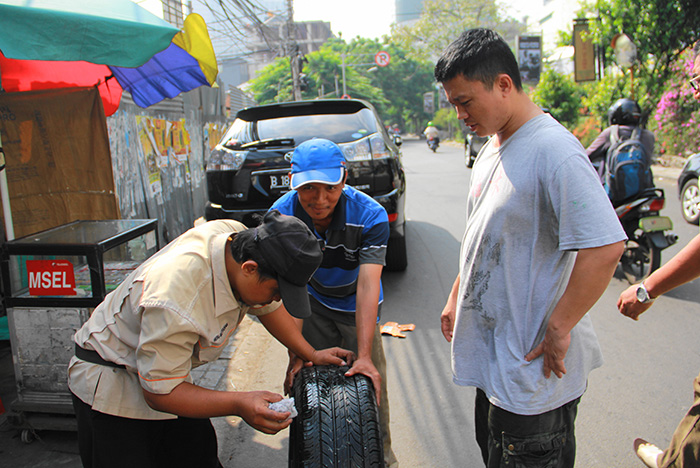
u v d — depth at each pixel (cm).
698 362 330
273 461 250
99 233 267
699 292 448
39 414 257
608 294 460
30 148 374
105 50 266
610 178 464
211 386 315
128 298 156
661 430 261
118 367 162
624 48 1156
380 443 159
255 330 405
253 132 442
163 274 144
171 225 693
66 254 234
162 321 139
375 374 179
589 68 1295
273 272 138
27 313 243
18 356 247
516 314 155
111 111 445
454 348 171
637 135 464
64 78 406
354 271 212
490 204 156
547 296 152
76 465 242
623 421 270
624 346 355
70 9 256
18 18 241
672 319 397
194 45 365
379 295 211
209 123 887
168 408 146
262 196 427
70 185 381
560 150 142
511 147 154
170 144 696
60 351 245
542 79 1694
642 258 462
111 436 165
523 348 155
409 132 8231
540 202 148
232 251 146
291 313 139
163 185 669
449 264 562
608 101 1273
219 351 161
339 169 185
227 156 433
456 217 807
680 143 1220
